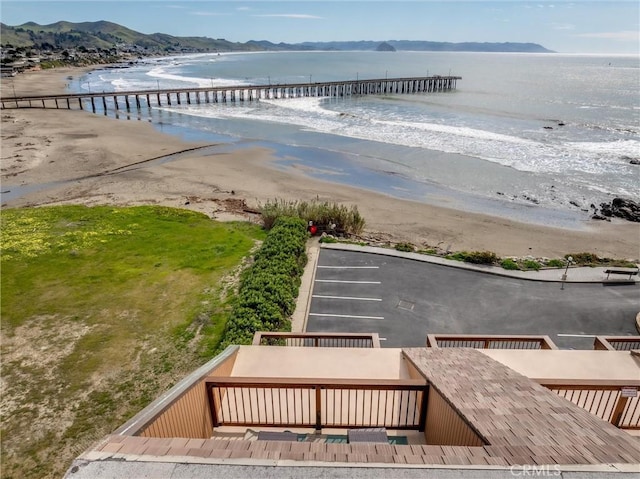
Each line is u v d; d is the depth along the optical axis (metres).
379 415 7.54
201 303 16.58
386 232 24.52
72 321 15.48
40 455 10.22
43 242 21.73
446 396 5.77
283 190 31.56
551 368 9.73
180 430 5.68
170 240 22.39
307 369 9.15
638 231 24.95
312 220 23.56
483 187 31.97
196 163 37.78
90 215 25.66
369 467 3.35
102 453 3.51
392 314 15.95
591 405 7.40
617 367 9.82
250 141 45.72
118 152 41.03
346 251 20.83
